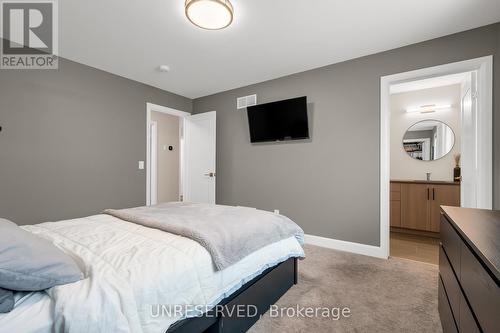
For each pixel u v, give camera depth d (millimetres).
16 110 2461
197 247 1229
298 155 3275
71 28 2234
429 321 1561
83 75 2965
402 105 4215
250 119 3629
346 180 2900
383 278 2156
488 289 740
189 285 1075
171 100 4066
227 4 1798
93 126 3055
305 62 2955
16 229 963
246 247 1439
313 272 2273
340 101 2941
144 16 2059
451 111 3863
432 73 2406
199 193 4172
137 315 845
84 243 1236
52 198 2699
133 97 3498
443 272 1431
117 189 3299
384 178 2646
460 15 2027
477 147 2244
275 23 2162
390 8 1950
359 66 2816
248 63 2990
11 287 755
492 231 1000
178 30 2271
